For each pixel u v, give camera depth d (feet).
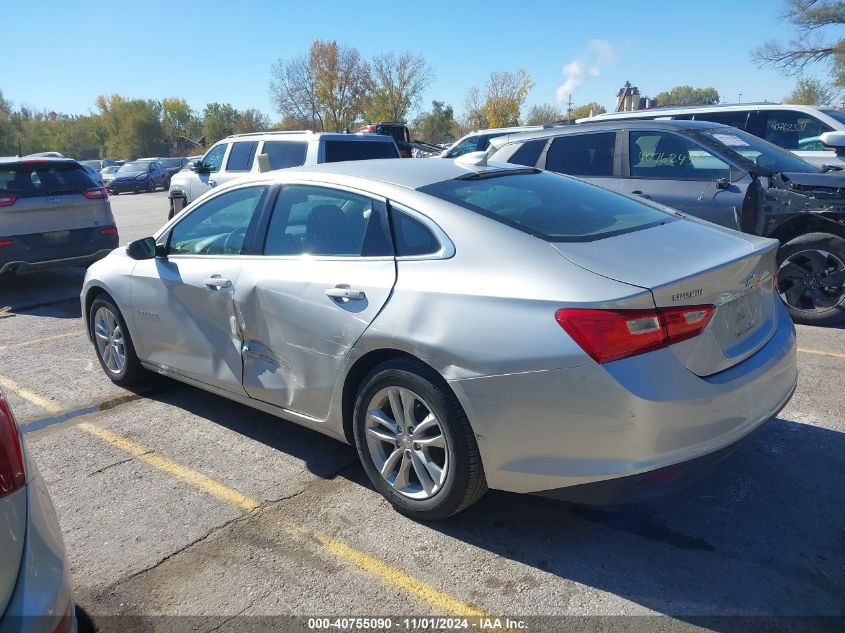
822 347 18.12
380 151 36.35
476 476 9.78
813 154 29.94
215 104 281.54
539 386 8.83
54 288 30.94
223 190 14.11
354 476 12.26
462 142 43.60
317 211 12.07
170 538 10.54
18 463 6.55
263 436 14.05
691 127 21.98
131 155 309.83
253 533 10.59
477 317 9.34
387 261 10.75
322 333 11.21
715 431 9.05
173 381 17.40
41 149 274.16
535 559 9.73
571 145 24.07
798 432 13.19
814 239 19.42
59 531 6.93
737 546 9.84
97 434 14.42
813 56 101.81
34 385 17.66
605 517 10.69
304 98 183.42
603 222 11.06
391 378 10.32
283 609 8.91
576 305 8.72
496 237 9.98
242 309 12.64
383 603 8.95
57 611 6.30
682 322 8.80
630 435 8.56
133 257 14.58
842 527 10.20
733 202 20.06
